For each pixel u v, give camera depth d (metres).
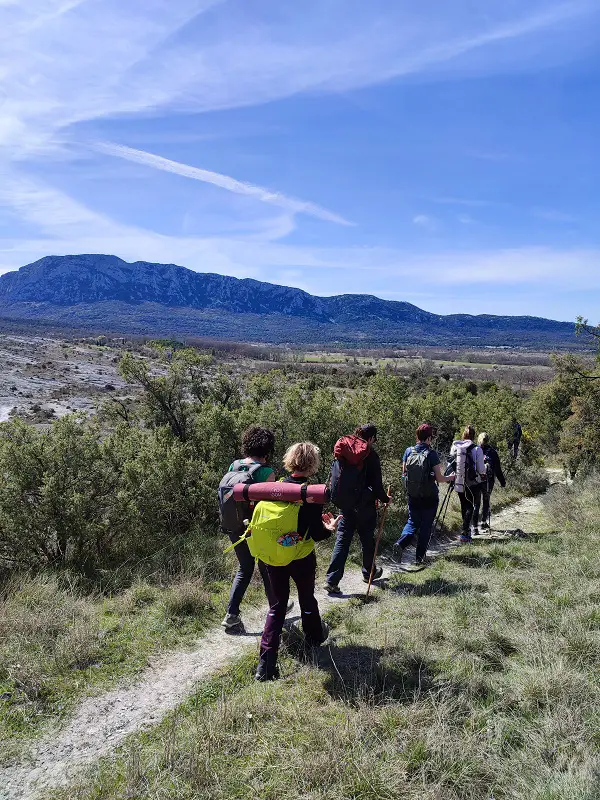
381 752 2.89
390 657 3.95
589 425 16.02
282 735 3.09
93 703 3.49
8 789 2.72
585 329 14.57
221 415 8.52
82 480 6.33
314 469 4.04
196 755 2.88
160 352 10.42
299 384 10.08
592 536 7.08
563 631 4.14
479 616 4.64
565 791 2.49
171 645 4.30
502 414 18.28
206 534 7.21
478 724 3.12
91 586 5.58
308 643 4.20
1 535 5.84
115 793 2.68
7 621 4.30
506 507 11.36
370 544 5.98
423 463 6.74
